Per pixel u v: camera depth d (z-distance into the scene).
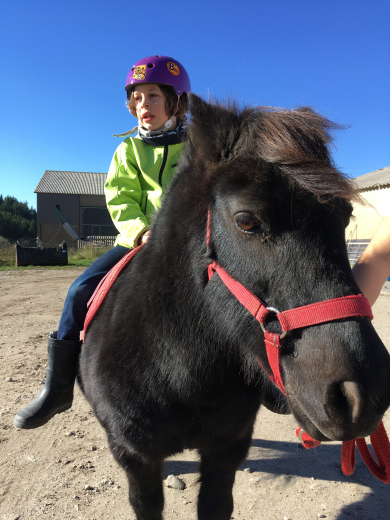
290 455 2.96
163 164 2.38
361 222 12.90
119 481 2.56
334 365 1.10
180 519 2.26
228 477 1.82
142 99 2.39
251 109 1.47
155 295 1.63
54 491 2.43
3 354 5.10
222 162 1.40
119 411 1.69
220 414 1.68
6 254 19.92
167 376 1.61
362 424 1.08
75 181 42.41
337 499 2.43
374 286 1.86
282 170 1.21
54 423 3.38
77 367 2.34
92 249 23.92
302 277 1.19
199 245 1.50
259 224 1.25
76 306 2.22
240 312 1.38
